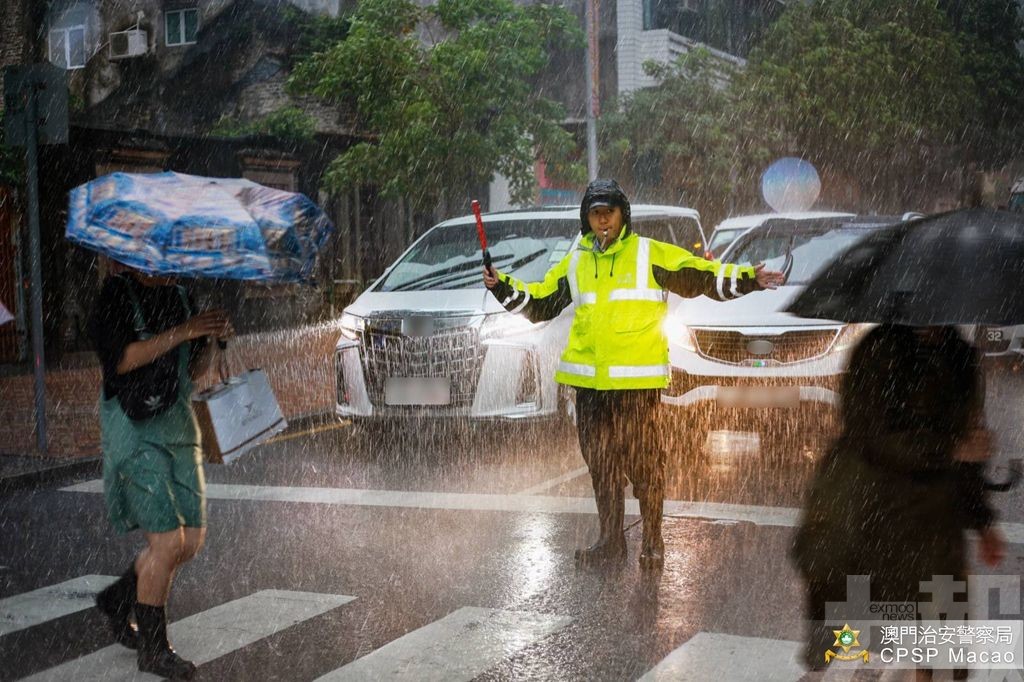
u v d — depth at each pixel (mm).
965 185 5227
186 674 5125
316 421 12352
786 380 9086
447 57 19766
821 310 4730
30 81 10484
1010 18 38375
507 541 7340
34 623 6004
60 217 18422
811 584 4262
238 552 7227
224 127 25109
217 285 5578
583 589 6305
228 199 4941
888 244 4781
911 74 30766
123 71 27016
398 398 10148
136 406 4996
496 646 5461
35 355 10547
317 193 23797
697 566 6672
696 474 9031
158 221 4699
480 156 20094
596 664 5188
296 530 7738
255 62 26641
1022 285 4480
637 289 6543
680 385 9359
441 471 9508
